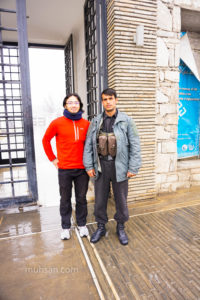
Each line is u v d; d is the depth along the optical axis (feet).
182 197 12.15
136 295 5.34
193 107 15.25
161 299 5.22
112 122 7.10
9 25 17.19
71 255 7.01
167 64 11.62
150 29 10.60
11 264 6.59
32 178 11.16
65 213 7.84
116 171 7.00
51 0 14.14
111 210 10.57
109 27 10.56
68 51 20.85
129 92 10.55
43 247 7.48
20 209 10.83
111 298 5.25
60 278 5.98
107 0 10.55
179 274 6.07
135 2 10.11
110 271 6.21
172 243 7.63
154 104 11.29
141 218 9.61
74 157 7.27
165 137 12.27
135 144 7.01
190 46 14.07
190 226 8.86
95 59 12.26
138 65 10.61
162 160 12.43
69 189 7.61
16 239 8.03
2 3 14.06
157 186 12.58
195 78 14.99
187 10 11.83
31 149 10.92
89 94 14.48
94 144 7.12
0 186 14.26
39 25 17.80
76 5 14.80
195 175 13.96
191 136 15.51
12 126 21.65
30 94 10.48
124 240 7.59
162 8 11.03
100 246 7.48
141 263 6.56
